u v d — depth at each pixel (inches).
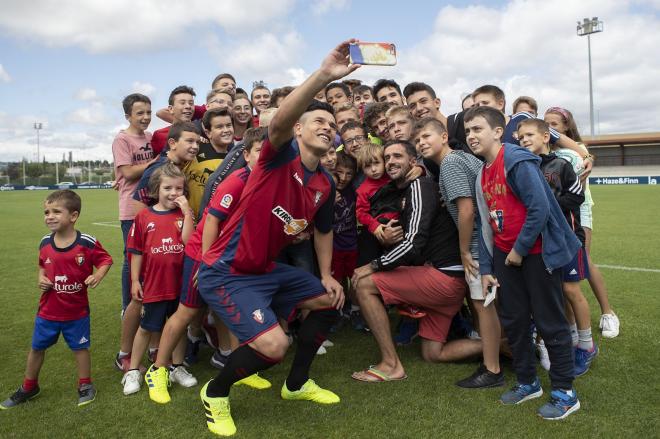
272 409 112.5
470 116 112.3
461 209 121.6
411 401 113.8
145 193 139.7
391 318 186.4
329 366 138.7
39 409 113.7
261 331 103.0
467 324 156.8
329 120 105.0
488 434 98.0
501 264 112.0
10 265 288.7
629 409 106.3
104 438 100.4
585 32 1753.2
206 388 105.3
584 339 125.8
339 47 86.3
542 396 114.4
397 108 154.9
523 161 105.4
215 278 108.0
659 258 272.4
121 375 134.6
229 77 232.8
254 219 103.9
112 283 245.8
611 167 1646.2
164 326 129.8
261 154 100.1
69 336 117.6
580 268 125.6
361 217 143.1
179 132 138.6
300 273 117.6
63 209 117.5
